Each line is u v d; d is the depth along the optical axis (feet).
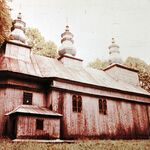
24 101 65.05
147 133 91.91
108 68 109.40
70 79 72.08
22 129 55.16
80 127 70.85
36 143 51.88
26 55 77.41
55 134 60.18
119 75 105.70
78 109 72.59
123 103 88.07
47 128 59.21
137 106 93.35
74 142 61.05
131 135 85.66
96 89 79.92
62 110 68.03
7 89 62.85
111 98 84.33
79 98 74.23
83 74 88.17
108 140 71.10
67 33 101.60
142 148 48.11
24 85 66.03
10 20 65.57
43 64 80.02
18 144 47.98
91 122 74.49
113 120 81.82
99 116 77.71
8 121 59.77
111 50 120.57
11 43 75.66
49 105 67.15
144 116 94.32
